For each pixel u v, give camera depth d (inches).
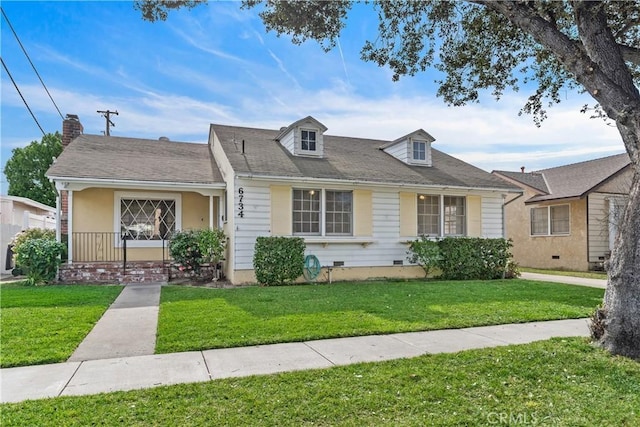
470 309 271.6
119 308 274.2
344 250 456.1
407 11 292.7
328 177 432.8
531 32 207.0
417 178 483.5
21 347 178.9
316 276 438.6
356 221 458.6
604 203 614.2
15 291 341.1
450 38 304.3
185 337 198.4
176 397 128.3
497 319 242.5
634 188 181.6
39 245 400.8
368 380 142.1
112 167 442.3
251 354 174.6
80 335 200.4
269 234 422.6
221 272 461.1
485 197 519.2
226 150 462.6
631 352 169.0
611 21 241.8
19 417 113.1
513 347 182.4
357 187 460.8
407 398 127.3
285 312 257.3
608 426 110.2
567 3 229.0
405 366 157.1
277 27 295.4
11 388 136.3
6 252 572.7
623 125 179.2
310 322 229.3
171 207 492.7
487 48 297.6
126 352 177.0
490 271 492.7
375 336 205.2
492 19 278.2
